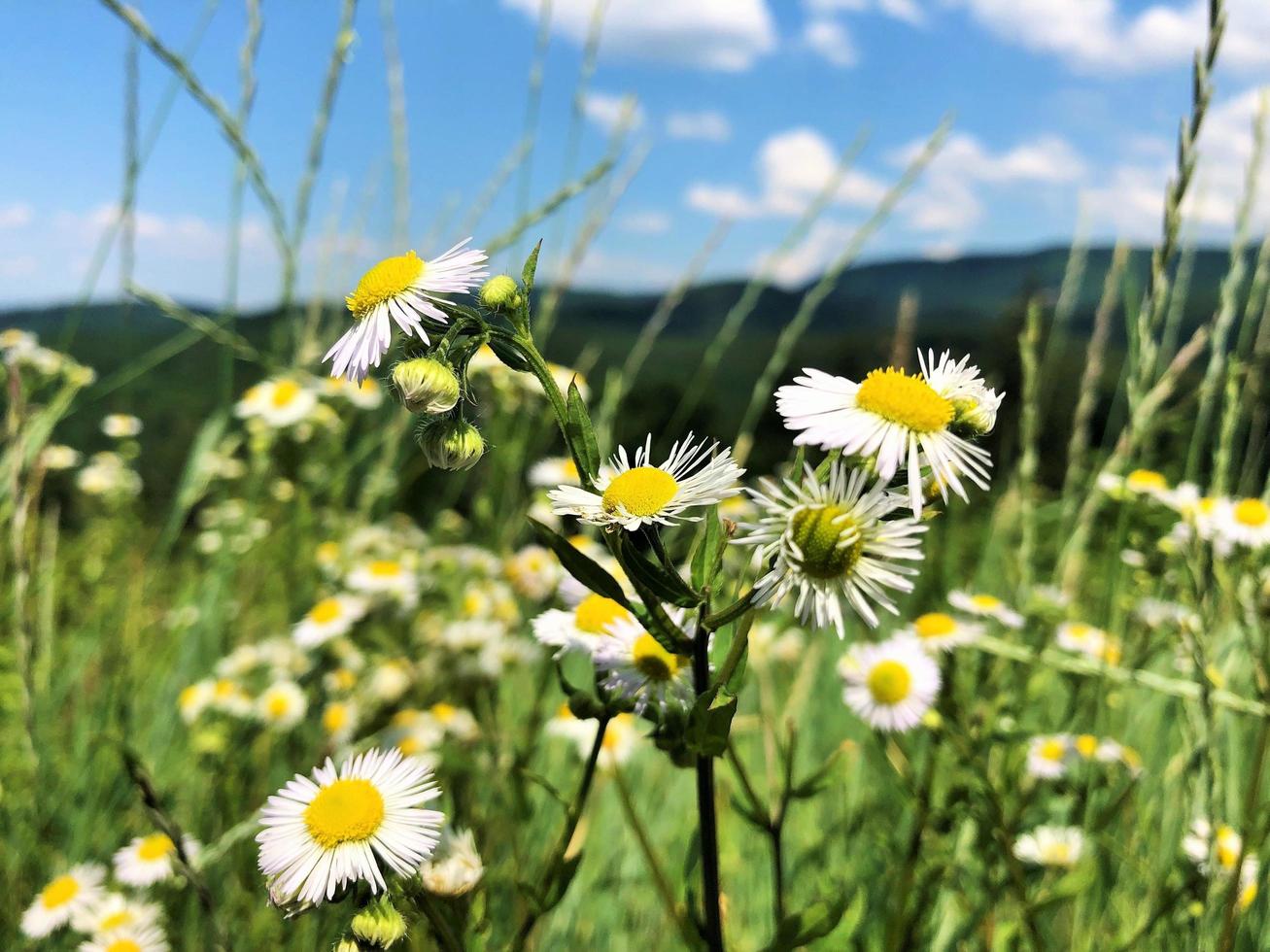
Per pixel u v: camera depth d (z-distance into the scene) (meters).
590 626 0.14
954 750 0.17
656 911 0.21
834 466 0.09
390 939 0.10
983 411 0.09
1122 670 0.19
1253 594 0.17
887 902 0.18
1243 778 0.21
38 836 0.21
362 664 0.26
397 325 0.11
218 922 0.13
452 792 0.18
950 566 0.27
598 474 0.10
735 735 0.27
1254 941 0.17
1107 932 0.19
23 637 0.20
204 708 0.25
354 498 0.35
